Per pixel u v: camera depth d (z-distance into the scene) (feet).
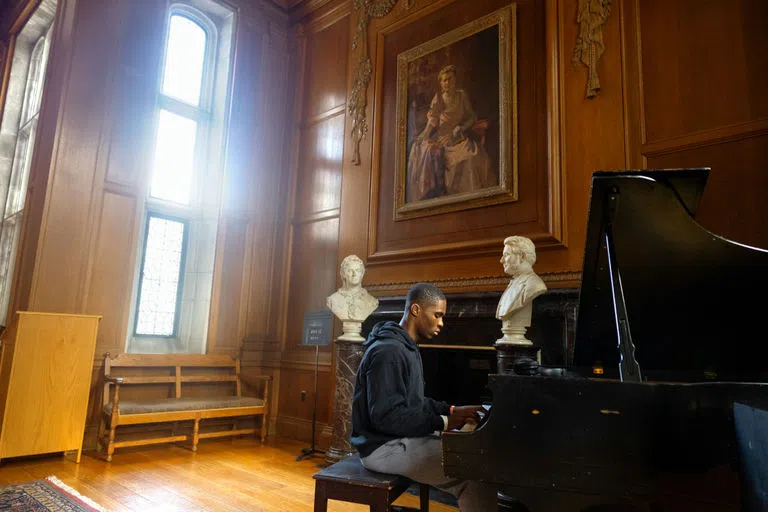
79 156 16.17
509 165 14.26
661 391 5.16
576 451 5.25
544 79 14.07
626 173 5.77
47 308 14.98
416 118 17.02
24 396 12.73
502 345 11.57
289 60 22.50
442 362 14.94
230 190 20.06
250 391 19.42
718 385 5.20
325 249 19.27
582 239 12.63
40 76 22.70
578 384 5.36
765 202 10.48
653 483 5.03
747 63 11.10
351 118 19.13
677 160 11.75
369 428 6.97
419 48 17.25
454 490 6.63
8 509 9.45
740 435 4.77
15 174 22.26
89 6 17.07
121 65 17.58
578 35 13.57
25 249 16.10
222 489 11.50
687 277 6.66
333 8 21.01
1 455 12.27
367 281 17.20
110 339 16.21
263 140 21.24
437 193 15.94
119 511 9.75
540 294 11.62
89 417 15.37
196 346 19.06
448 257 15.08
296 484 12.14
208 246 19.75
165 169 19.65
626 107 12.54
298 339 19.43
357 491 6.45
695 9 11.98
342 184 18.92
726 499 4.89
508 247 12.21
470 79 15.72
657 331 7.23
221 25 21.75
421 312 7.66
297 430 18.25
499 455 5.48
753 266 6.31
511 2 15.19
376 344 7.04
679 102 11.91
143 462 13.80
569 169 13.16
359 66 19.20
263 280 20.48
